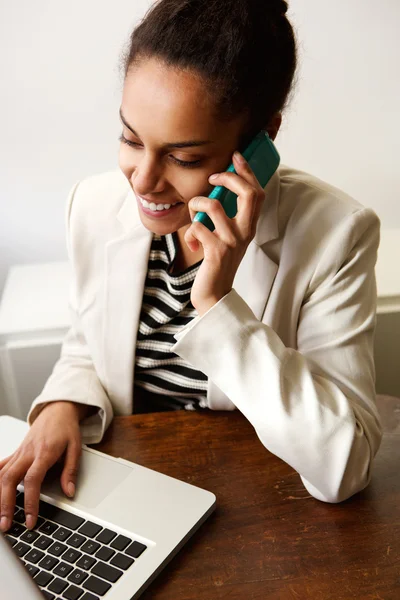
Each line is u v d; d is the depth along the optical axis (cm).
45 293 156
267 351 82
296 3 149
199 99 73
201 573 71
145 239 101
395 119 163
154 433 95
